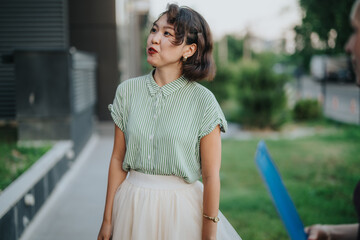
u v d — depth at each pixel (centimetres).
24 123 519
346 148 842
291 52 1789
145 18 1584
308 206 474
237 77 1298
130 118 155
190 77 154
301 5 1516
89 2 829
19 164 419
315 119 1415
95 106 821
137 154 155
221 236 167
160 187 154
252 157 778
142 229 152
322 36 1486
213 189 149
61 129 527
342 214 446
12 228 291
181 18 150
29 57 512
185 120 150
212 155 151
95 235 344
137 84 159
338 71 2381
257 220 431
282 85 1240
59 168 467
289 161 726
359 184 132
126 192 159
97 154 661
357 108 1648
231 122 1353
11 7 699
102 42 839
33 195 355
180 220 152
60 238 335
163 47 150
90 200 435
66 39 712
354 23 82
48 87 517
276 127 1224
